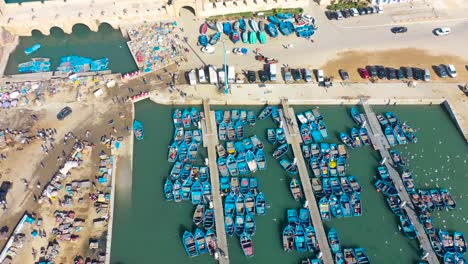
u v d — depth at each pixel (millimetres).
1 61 113000
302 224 83875
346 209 86000
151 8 119438
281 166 92625
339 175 91000
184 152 94250
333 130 99250
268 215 86000
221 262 79375
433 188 89375
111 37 120125
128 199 87625
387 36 116125
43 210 84625
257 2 120312
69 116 99812
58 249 79562
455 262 78688
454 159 94000
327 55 111562
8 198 86375
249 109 102875
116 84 106188
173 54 111625
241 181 89938
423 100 102875
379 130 98312
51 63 113812
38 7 119875
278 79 106688
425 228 83062
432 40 115062
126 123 98875
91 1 121438
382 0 122812
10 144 94688
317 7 124125
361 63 109750
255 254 80938
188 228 84250
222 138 96688
